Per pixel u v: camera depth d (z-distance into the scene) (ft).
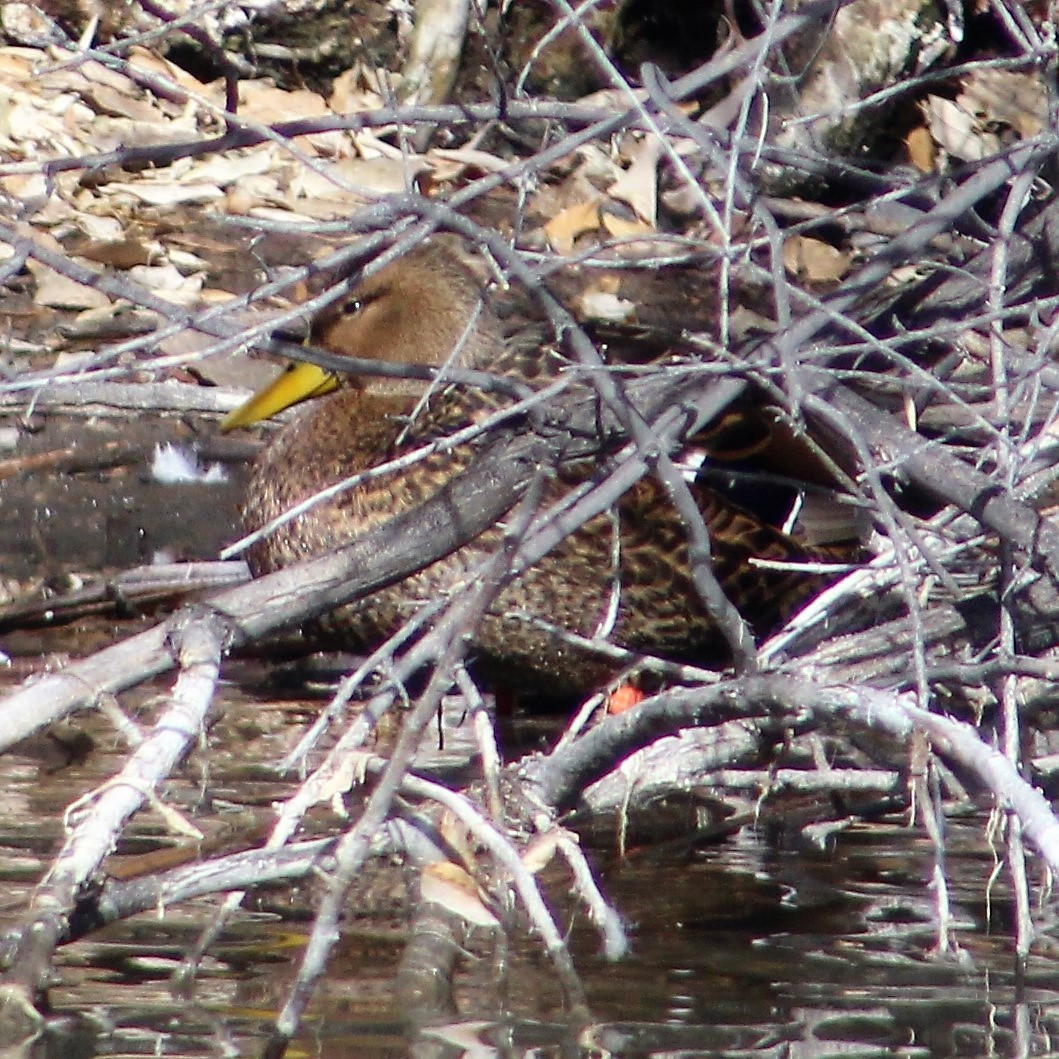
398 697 35.42
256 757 33.73
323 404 38.75
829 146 52.60
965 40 56.49
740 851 29.99
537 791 26.55
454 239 48.08
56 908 21.62
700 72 24.71
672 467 23.63
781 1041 22.18
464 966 24.67
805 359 24.43
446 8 54.85
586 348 23.29
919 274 40.06
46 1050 21.29
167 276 49.65
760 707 23.88
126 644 23.17
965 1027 22.80
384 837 25.82
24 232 49.96
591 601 34.42
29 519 42.47
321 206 52.85
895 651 26.84
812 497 36.32
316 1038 21.97
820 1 25.70
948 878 28.89
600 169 54.29
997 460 25.96
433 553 24.64
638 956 25.21
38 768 33.06
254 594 23.73
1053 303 23.71
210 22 56.39
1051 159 30.96
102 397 38.91
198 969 24.29
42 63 56.18
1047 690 27.30
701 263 27.73
